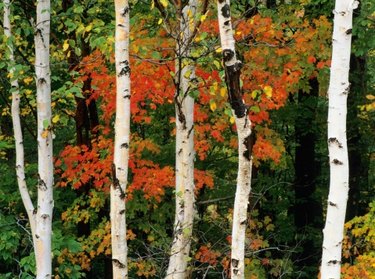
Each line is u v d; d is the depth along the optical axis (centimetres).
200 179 853
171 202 1025
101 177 914
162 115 1070
